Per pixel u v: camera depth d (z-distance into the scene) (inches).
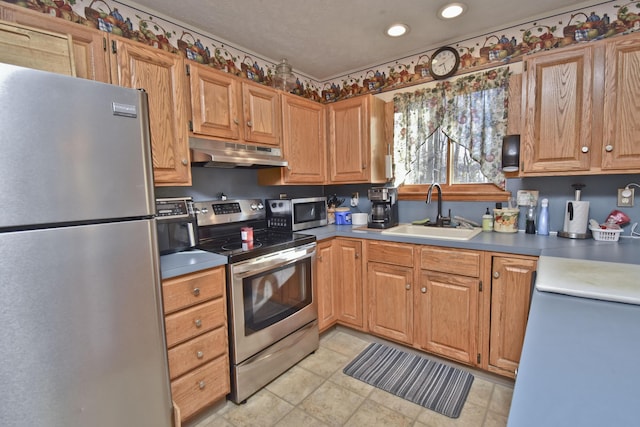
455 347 78.9
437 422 63.4
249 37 90.4
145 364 42.6
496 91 87.4
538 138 72.5
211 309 64.5
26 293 32.4
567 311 35.4
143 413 42.7
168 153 66.1
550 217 83.0
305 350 86.5
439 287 80.0
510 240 74.5
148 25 75.6
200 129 73.2
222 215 86.1
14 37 39.8
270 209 98.3
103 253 37.8
